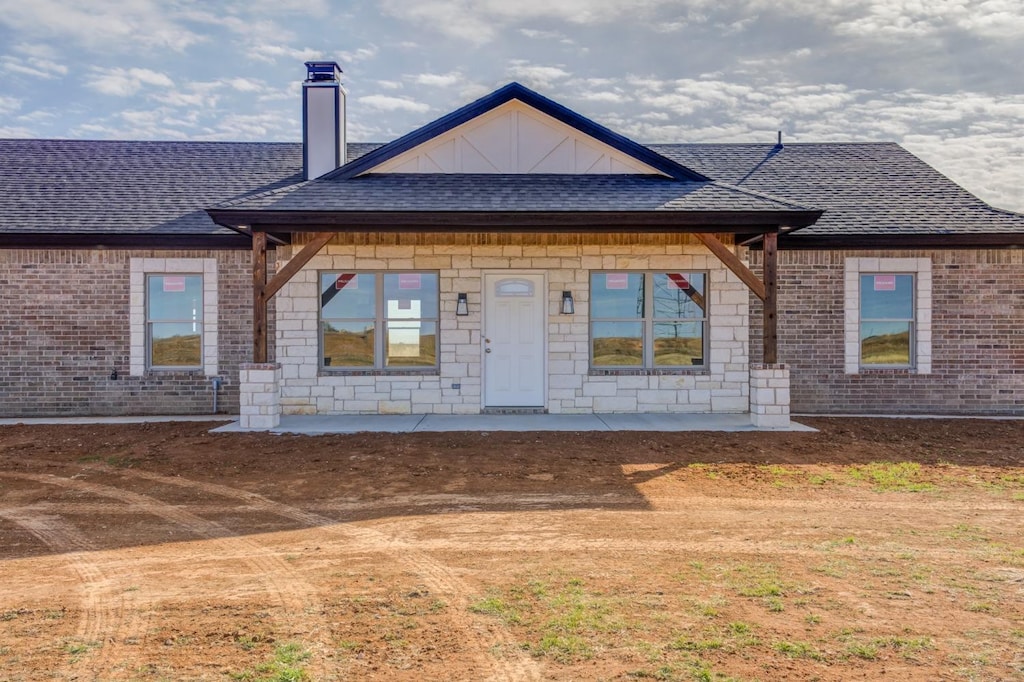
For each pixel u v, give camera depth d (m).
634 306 13.60
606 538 6.69
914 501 8.07
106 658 4.30
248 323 13.95
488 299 13.42
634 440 10.98
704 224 11.63
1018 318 14.02
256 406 11.80
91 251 13.82
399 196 12.05
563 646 4.43
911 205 14.84
